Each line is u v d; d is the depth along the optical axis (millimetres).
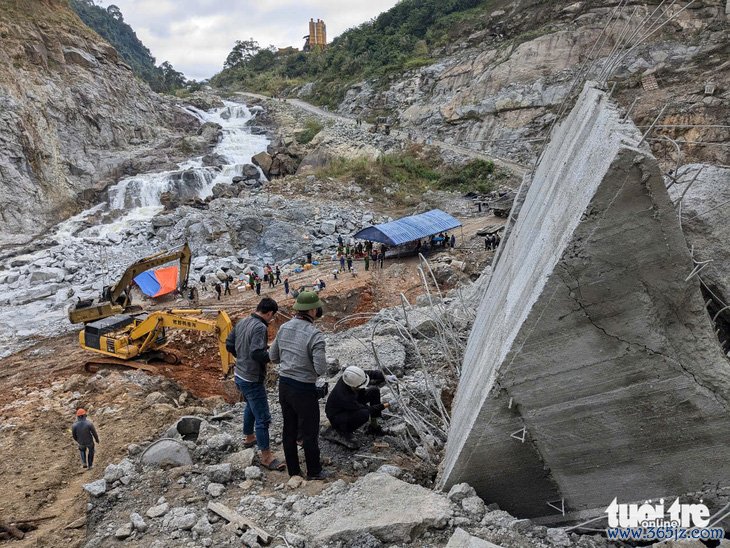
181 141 59156
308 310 5699
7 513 7016
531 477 4777
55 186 46625
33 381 17625
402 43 83062
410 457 6371
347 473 5988
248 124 72688
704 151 28703
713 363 4047
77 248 36344
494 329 5656
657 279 4008
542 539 4438
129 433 9586
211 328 15703
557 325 4211
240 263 34250
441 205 46094
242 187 50188
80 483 7832
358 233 31719
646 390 4152
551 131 8508
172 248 35281
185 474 6105
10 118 44844
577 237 4020
